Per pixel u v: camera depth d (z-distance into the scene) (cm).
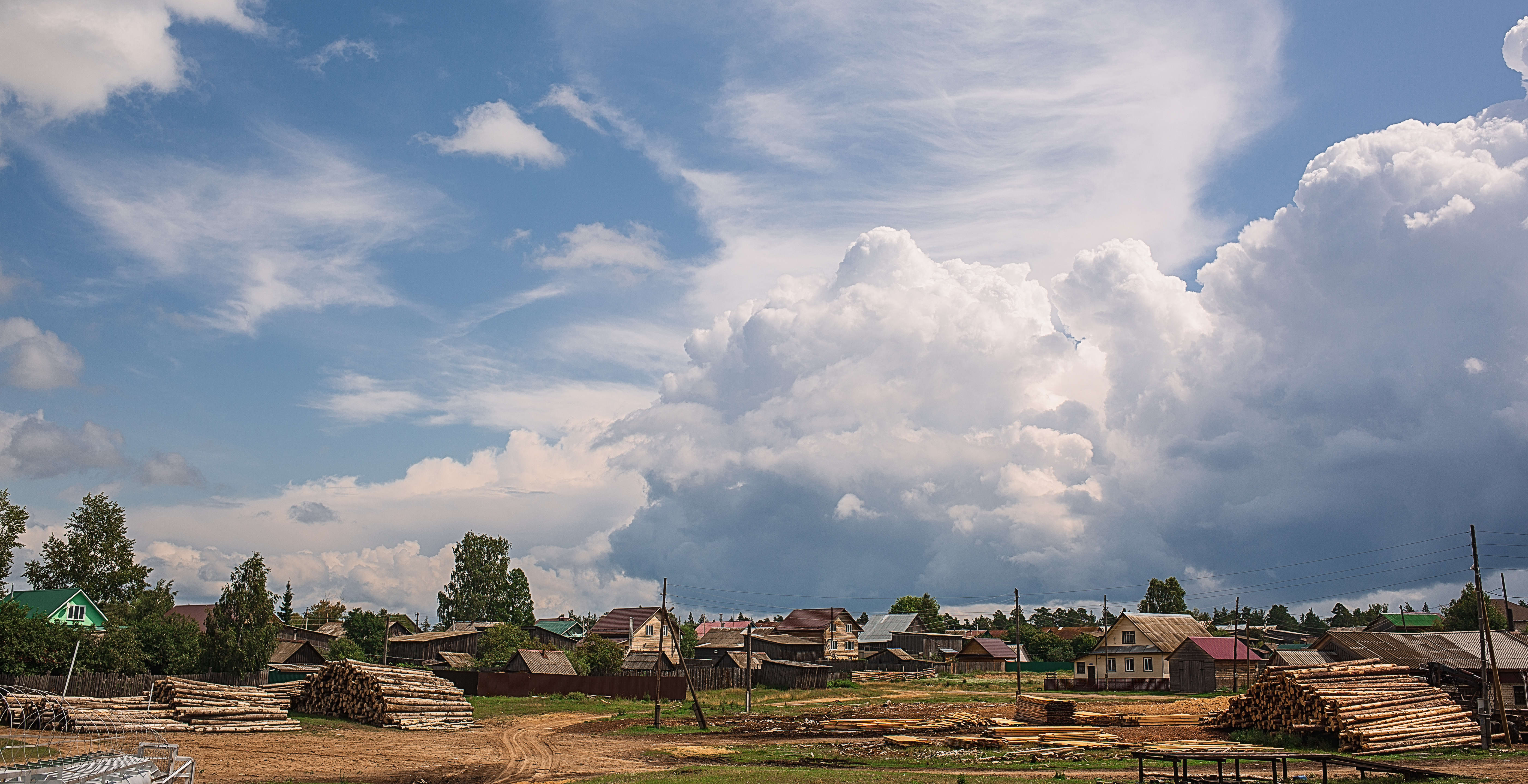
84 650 4856
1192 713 4062
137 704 3234
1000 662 10469
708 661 8312
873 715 4538
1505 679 4322
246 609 5909
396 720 3719
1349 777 2341
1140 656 6875
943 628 14325
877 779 2269
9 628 4431
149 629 5531
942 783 2198
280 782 2239
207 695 3497
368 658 8662
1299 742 3069
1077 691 7062
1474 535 3219
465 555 11506
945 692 7025
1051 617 19700
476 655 8200
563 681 6125
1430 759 2727
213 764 2486
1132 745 3078
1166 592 12338
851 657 11306
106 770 1470
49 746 1722
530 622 11681
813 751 3064
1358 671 3322
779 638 9538
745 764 2723
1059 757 2880
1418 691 3216
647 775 2400
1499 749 2995
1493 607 8344
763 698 6178
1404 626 10400
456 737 3503
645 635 10588
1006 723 3947
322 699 4000
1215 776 2342
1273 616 16012
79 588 6656
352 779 2328
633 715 4700
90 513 7431
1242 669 6538
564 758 2873
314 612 13412
